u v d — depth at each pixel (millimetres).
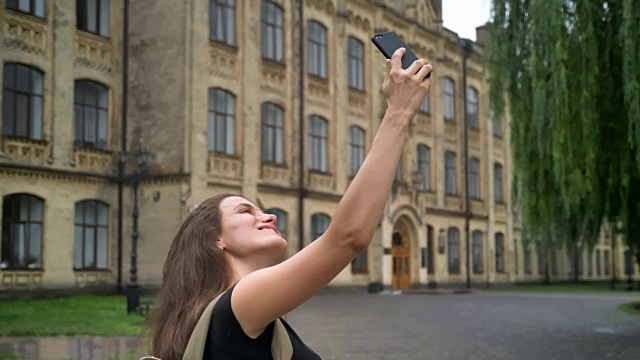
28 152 27312
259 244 2285
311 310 26094
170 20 30828
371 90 42125
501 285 52594
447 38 49125
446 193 48094
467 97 50938
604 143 16188
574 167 15727
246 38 33531
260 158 34188
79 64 29578
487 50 17906
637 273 70688
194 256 2291
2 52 26656
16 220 26781
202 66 31047
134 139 31031
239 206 2398
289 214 35812
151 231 30188
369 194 2014
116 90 31000
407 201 43125
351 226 1984
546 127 16328
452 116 49594
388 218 41312
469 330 18797
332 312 25156
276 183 35125
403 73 2135
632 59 14875
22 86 27469
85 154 29469
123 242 30391
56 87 28531
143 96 31031
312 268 1983
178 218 29781
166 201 30094
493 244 52031
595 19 16109
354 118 40906
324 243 1998
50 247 27703
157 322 2260
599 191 16375
